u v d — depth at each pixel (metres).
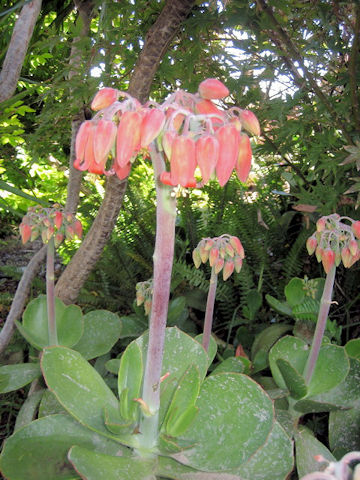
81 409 0.43
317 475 0.29
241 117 0.33
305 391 0.53
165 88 0.75
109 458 0.39
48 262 0.62
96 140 0.30
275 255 1.05
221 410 0.43
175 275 0.92
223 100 0.67
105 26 0.59
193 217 1.03
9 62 0.65
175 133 0.30
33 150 0.88
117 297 1.02
